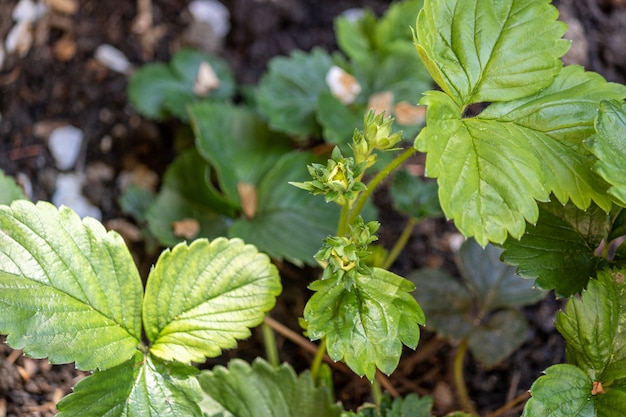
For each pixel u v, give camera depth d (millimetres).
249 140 590
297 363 546
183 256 442
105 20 651
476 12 427
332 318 417
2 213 422
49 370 504
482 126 415
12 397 490
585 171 417
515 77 425
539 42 427
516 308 544
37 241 425
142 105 612
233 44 668
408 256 590
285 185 552
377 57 605
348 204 427
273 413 478
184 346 441
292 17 673
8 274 418
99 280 434
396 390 540
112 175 609
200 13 664
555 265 444
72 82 625
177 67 628
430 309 529
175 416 431
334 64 610
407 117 583
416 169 605
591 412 419
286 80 598
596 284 430
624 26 641
